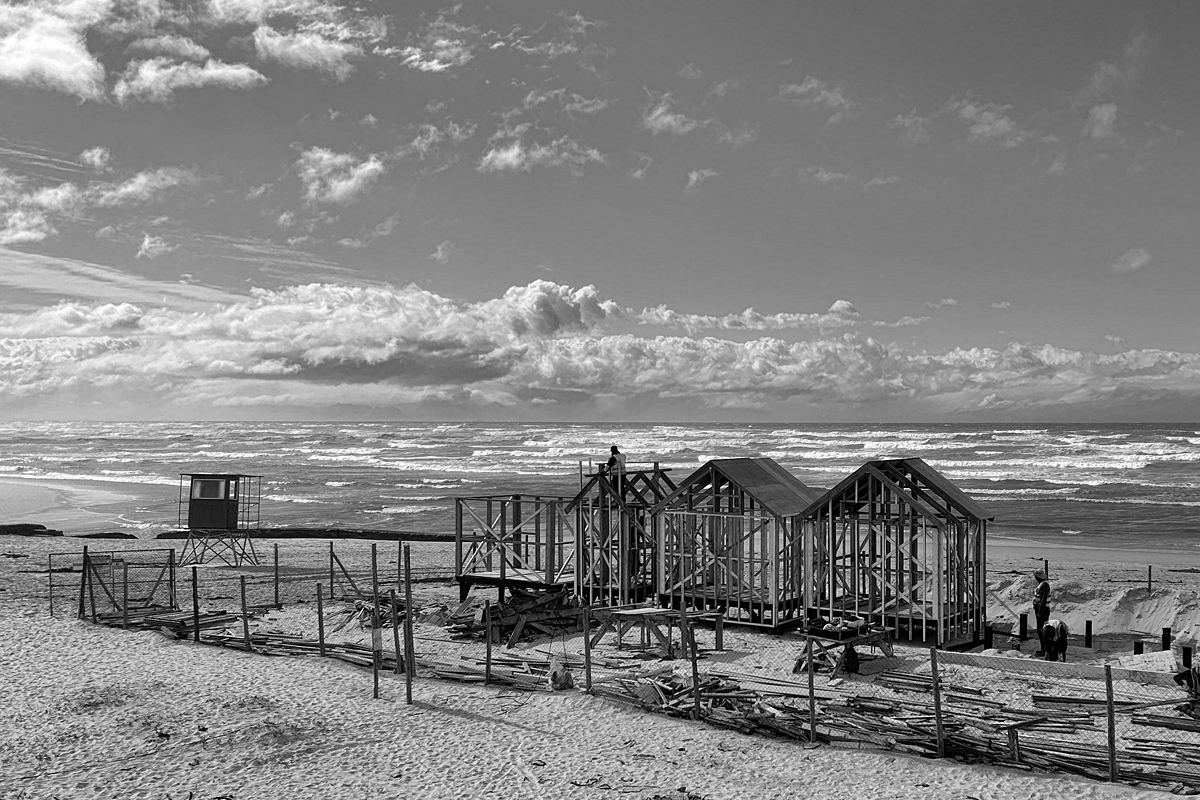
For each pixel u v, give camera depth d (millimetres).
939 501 22969
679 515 24094
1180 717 16078
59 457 133375
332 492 75125
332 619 25219
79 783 13562
